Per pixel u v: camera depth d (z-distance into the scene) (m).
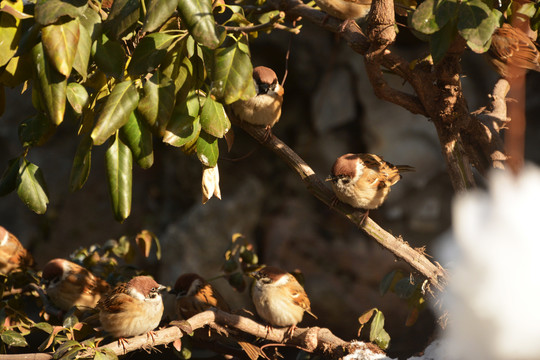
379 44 5.16
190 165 15.49
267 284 7.45
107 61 4.44
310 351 6.62
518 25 6.85
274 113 6.58
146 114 4.39
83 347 5.55
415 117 14.32
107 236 15.52
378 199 6.05
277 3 7.17
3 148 15.45
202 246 14.62
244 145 15.61
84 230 15.49
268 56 15.06
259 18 7.50
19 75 4.56
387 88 5.68
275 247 14.80
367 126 14.57
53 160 15.59
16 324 7.06
